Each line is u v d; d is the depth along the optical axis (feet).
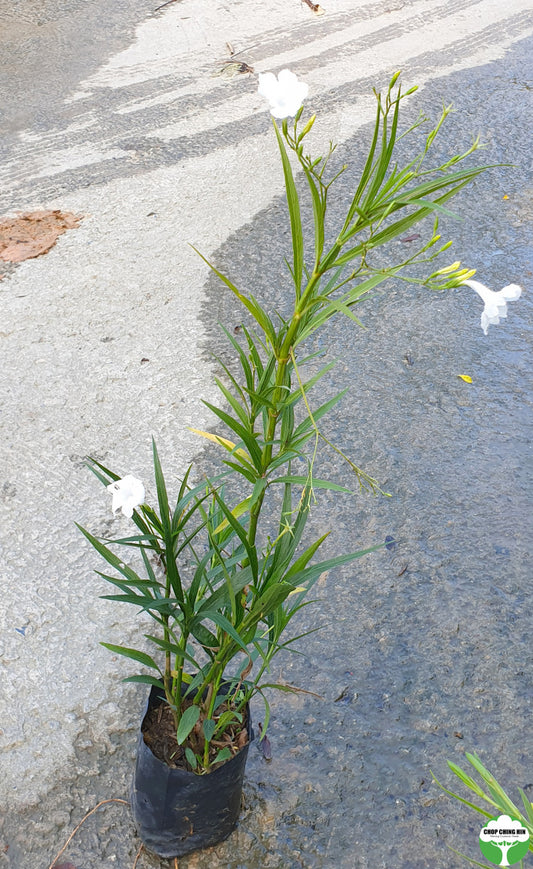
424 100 19.42
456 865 6.89
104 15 24.89
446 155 17.22
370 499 10.16
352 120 18.54
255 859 6.90
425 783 7.45
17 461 10.41
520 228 15.15
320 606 8.94
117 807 7.16
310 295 4.78
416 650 8.53
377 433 11.06
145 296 13.42
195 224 15.28
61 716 7.75
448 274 4.66
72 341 12.41
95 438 10.78
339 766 7.55
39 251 14.44
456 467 10.61
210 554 5.90
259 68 21.30
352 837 7.06
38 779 7.29
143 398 11.44
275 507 10.01
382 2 25.84
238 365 12.07
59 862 6.79
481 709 8.04
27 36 23.34
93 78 20.89
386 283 13.87
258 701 8.04
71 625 8.55
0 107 19.43
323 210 4.42
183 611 5.89
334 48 22.44
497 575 9.29
